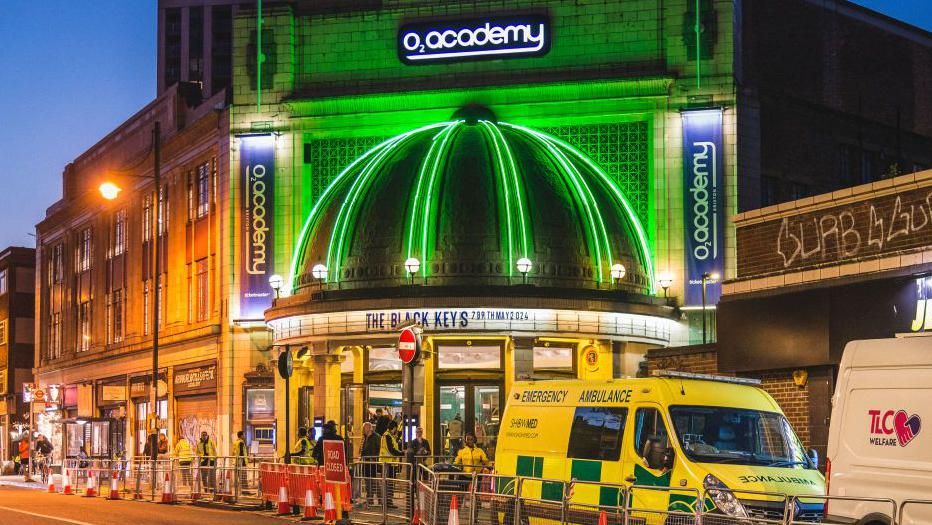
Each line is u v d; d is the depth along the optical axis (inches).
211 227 1927.9
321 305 1540.4
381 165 1631.4
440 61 1755.7
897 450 570.9
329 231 1608.0
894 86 2122.3
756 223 1043.3
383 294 1504.7
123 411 2289.6
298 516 1076.5
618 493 668.7
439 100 1729.8
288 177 1782.7
